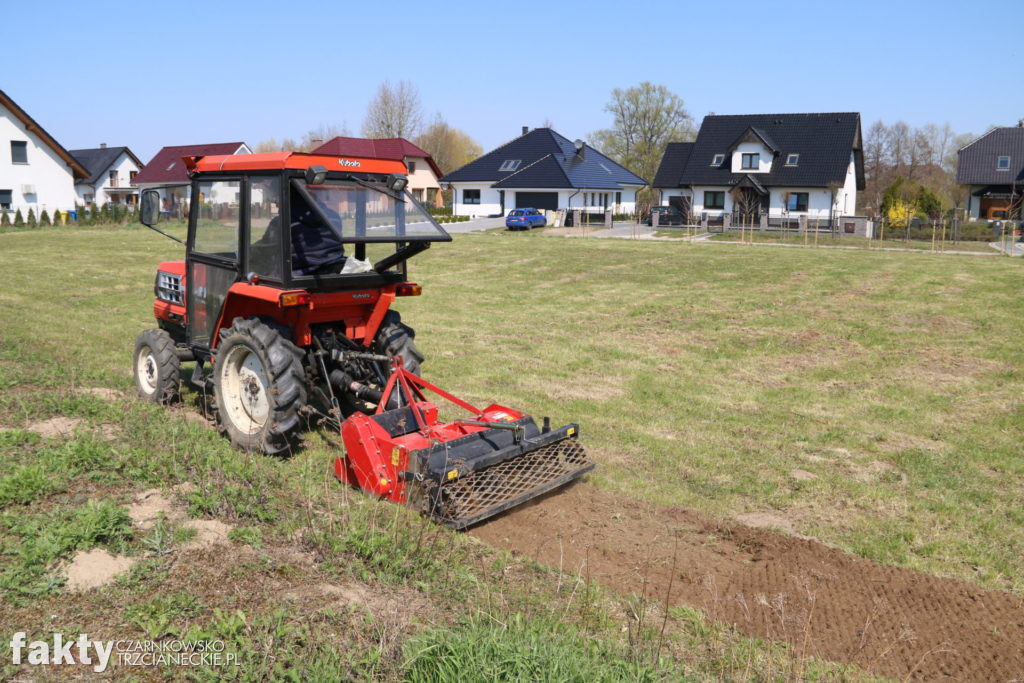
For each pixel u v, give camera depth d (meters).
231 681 3.29
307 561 4.35
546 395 9.10
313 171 5.73
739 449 7.48
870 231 36.47
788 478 6.75
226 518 4.71
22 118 41.84
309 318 6.30
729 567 5.09
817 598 4.71
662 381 9.94
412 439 5.79
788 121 46.81
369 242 6.14
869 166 78.00
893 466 7.14
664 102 75.50
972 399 9.27
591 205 50.00
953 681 3.94
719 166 46.69
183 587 3.91
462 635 3.68
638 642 3.96
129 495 4.86
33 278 17.98
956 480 6.78
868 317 14.12
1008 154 48.03
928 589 4.86
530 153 51.28
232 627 3.56
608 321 13.95
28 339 10.77
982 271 20.16
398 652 3.58
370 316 6.66
